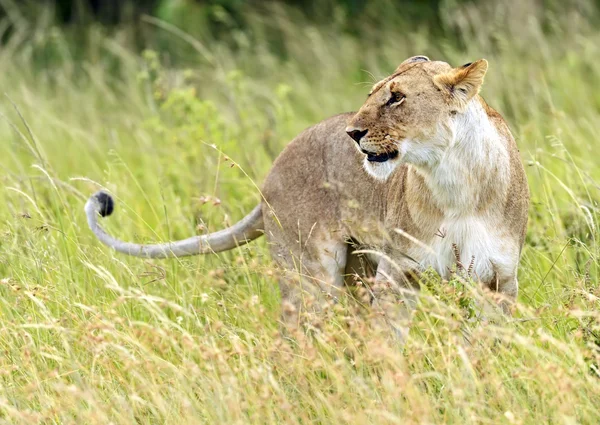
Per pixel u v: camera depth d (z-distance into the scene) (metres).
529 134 14.48
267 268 9.62
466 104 9.16
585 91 17.78
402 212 9.61
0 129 18.36
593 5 23.69
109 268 10.77
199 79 21.52
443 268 9.47
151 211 13.44
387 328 8.91
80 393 7.78
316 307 10.10
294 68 22.44
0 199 12.82
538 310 9.02
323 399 7.70
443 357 8.00
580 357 7.61
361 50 23.95
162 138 16.52
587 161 12.90
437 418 7.55
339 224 10.33
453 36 24.00
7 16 27.73
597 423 7.63
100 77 21.61
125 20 27.58
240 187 13.24
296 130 17.19
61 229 11.31
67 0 28.81
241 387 8.09
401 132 9.17
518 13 22.42
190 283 10.52
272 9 26.25
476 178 9.21
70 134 16.97
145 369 8.51
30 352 8.84
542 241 10.98
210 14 26.80
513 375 7.97
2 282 9.47
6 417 8.30
